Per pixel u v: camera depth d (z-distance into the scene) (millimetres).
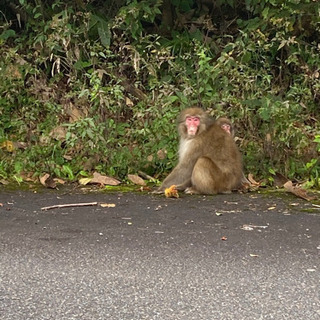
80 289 3674
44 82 6688
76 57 6578
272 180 5719
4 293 3627
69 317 3422
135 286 3709
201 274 3848
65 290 3660
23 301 3555
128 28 6582
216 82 6152
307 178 5773
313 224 4641
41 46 6734
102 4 7234
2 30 7121
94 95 5867
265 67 6465
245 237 4379
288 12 6391
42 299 3576
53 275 3818
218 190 5445
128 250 4145
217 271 3885
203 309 3494
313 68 6539
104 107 6027
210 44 6922
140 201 5180
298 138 5859
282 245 4254
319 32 6723
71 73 6555
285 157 5898
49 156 5996
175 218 4746
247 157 5906
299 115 6148
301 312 3480
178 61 6676
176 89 6086
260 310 3490
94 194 5363
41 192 5402
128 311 3475
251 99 6020
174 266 3939
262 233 4453
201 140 5520
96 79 5941
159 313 3461
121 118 6344
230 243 4273
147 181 5754
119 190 5488
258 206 5066
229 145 5539
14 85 6578
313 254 4125
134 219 4715
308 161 5941
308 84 6461
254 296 3621
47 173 5758
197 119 5527
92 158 5910
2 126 6500
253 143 6004
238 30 6785
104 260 4008
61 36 6398
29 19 6969
